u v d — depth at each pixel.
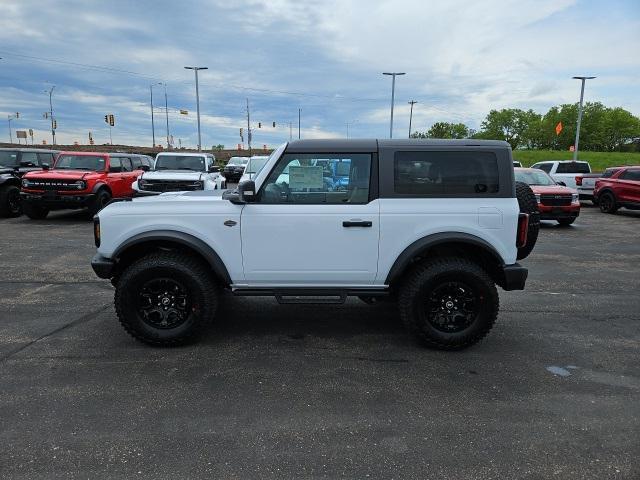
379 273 4.33
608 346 4.55
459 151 4.26
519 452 2.87
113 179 13.63
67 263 7.80
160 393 3.54
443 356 4.28
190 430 3.06
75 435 2.99
